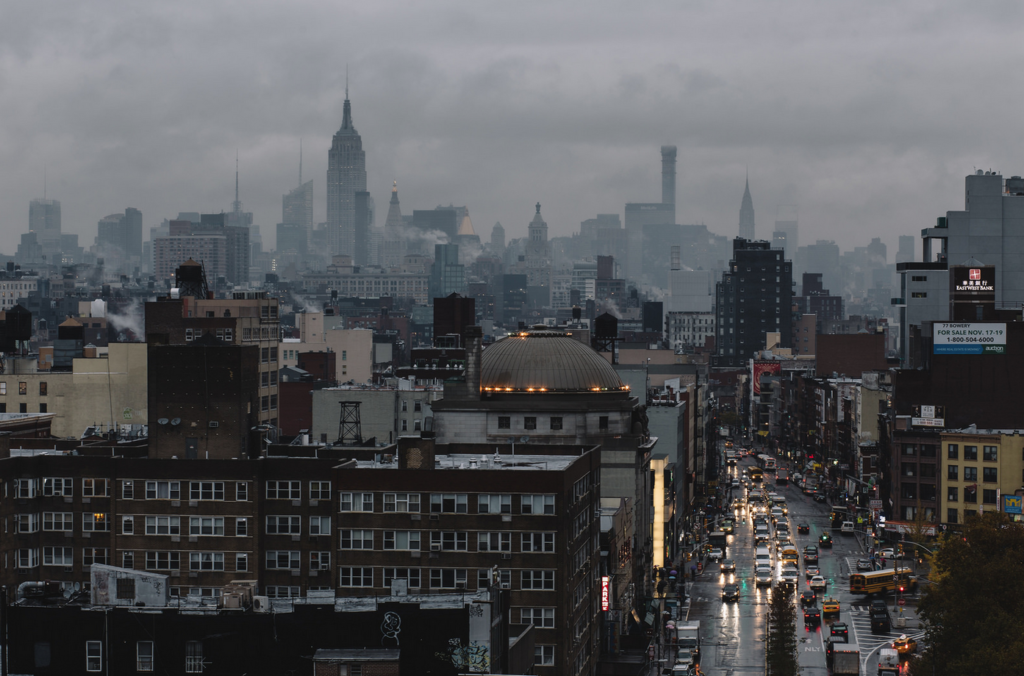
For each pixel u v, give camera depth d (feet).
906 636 561.02
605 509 536.83
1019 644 350.43
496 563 406.00
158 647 282.36
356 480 410.93
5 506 433.48
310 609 281.33
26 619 284.82
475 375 594.24
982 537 445.78
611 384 612.29
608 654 490.49
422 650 279.49
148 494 435.94
